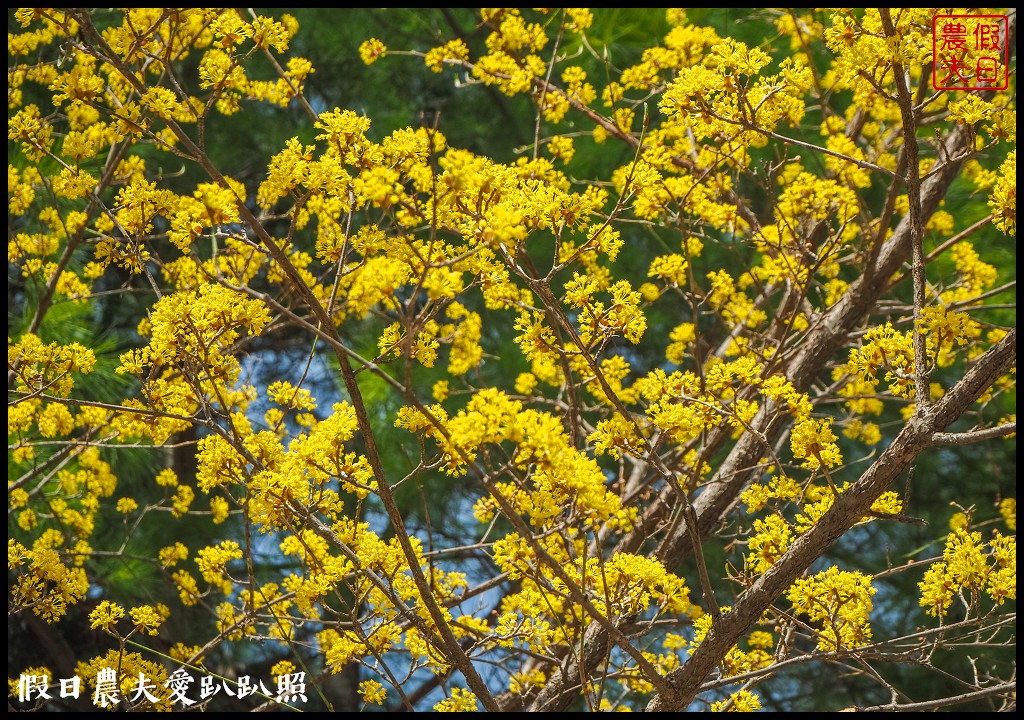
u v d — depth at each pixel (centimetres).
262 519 180
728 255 510
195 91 513
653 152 253
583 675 196
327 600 378
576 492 168
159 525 458
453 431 163
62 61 183
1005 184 192
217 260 201
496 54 294
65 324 364
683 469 264
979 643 209
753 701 220
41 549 233
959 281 303
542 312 191
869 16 199
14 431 260
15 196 272
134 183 195
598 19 443
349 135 176
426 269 154
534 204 173
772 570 195
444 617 214
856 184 286
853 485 190
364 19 548
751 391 284
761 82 191
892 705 202
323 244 191
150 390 192
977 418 489
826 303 325
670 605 211
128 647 445
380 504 499
